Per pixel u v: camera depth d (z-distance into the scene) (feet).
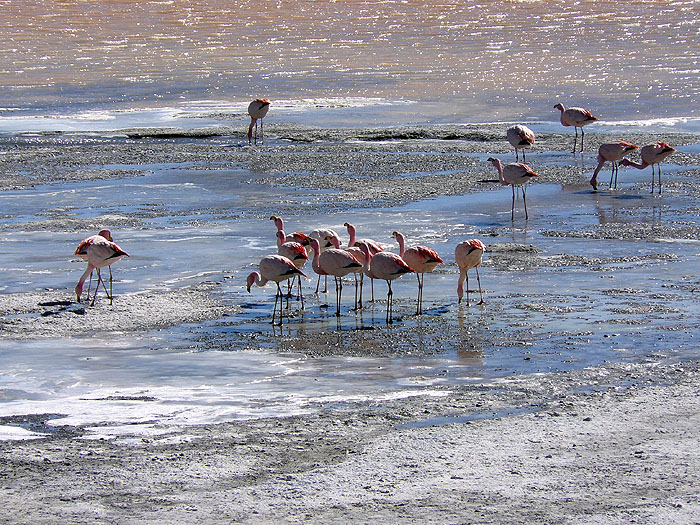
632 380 38.34
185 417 35.14
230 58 196.34
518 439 32.14
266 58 196.34
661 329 45.44
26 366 41.42
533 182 89.92
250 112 115.44
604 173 94.02
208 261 61.11
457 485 28.58
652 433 32.42
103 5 277.23
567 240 66.23
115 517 26.84
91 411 35.91
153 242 66.74
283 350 43.45
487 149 108.78
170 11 269.03
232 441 32.65
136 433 33.58
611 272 57.06
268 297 52.95
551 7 286.25
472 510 26.78
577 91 152.66
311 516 26.66
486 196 83.46
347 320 48.29
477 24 249.14
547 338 44.45
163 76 176.04
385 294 53.31
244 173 96.02
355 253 51.47
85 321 48.24
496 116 132.36
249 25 246.68
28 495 28.45
